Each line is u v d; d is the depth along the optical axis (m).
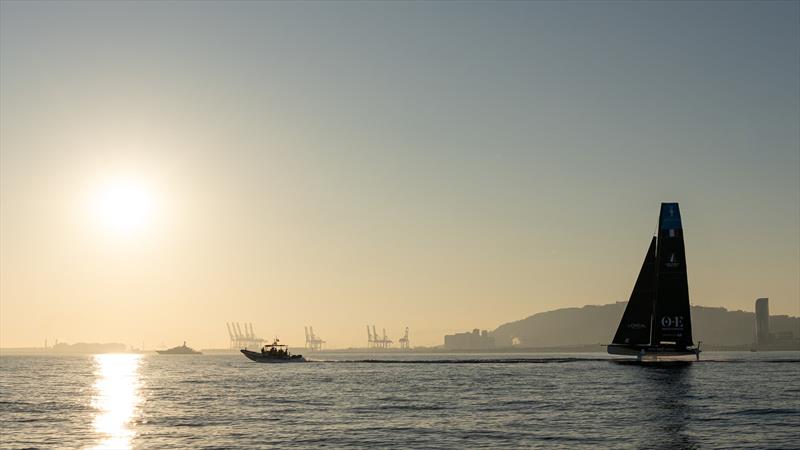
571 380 129.50
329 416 81.81
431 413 83.31
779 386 113.56
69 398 110.31
